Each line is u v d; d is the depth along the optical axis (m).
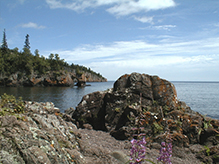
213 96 41.19
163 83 10.05
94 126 10.10
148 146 7.30
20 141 3.71
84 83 106.25
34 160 3.53
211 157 6.41
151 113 8.59
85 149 5.98
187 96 41.22
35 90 65.38
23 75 94.19
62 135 5.68
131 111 8.95
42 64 102.44
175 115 8.47
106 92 11.02
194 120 8.09
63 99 36.91
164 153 3.50
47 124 5.52
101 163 5.39
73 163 4.63
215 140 7.30
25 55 113.44
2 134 3.64
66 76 101.69
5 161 3.15
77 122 9.88
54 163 3.96
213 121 8.41
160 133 7.75
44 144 4.12
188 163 6.15
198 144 7.46
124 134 8.12
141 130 8.02
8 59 99.31
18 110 5.75
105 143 7.65
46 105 7.74
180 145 7.25
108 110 9.88
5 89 69.06
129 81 10.84
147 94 9.83
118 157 5.91
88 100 10.84
